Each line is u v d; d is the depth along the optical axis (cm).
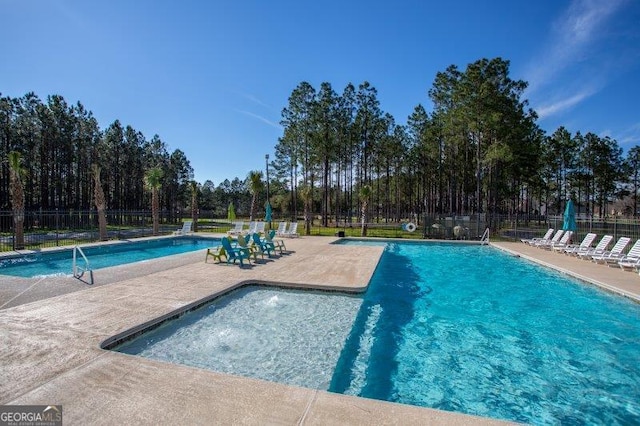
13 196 1495
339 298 767
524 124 2616
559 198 4684
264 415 274
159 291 714
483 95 2312
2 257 1202
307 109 3297
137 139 4578
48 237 1944
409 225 2500
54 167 3422
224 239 1077
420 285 998
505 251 1611
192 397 301
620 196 5050
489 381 466
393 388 445
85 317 537
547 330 652
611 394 438
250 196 7450
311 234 2308
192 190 2642
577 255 1341
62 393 307
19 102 3134
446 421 268
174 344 520
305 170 3694
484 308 781
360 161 4197
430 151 3572
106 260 1358
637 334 632
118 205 4062
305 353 502
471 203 4425
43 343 427
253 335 562
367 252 1353
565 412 400
